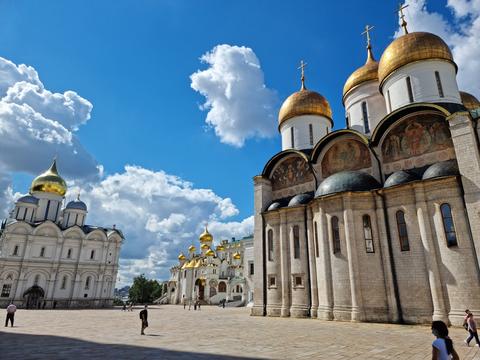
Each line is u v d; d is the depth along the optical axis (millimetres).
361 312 22297
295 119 36719
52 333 18859
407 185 22719
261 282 31031
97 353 12172
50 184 62719
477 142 20844
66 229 56906
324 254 25000
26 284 52250
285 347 13211
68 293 54938
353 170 28109
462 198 20531
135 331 19719
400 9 31016
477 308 18672
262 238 32219
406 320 21219
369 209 24375
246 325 22453
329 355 11531
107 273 58750
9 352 12461
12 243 53062
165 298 87125
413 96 27078
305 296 27219
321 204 25922
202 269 75312
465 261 19594
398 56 27906
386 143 26219
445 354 5602
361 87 33906
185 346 13703
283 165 34094
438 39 27438
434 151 23547
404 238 22688
